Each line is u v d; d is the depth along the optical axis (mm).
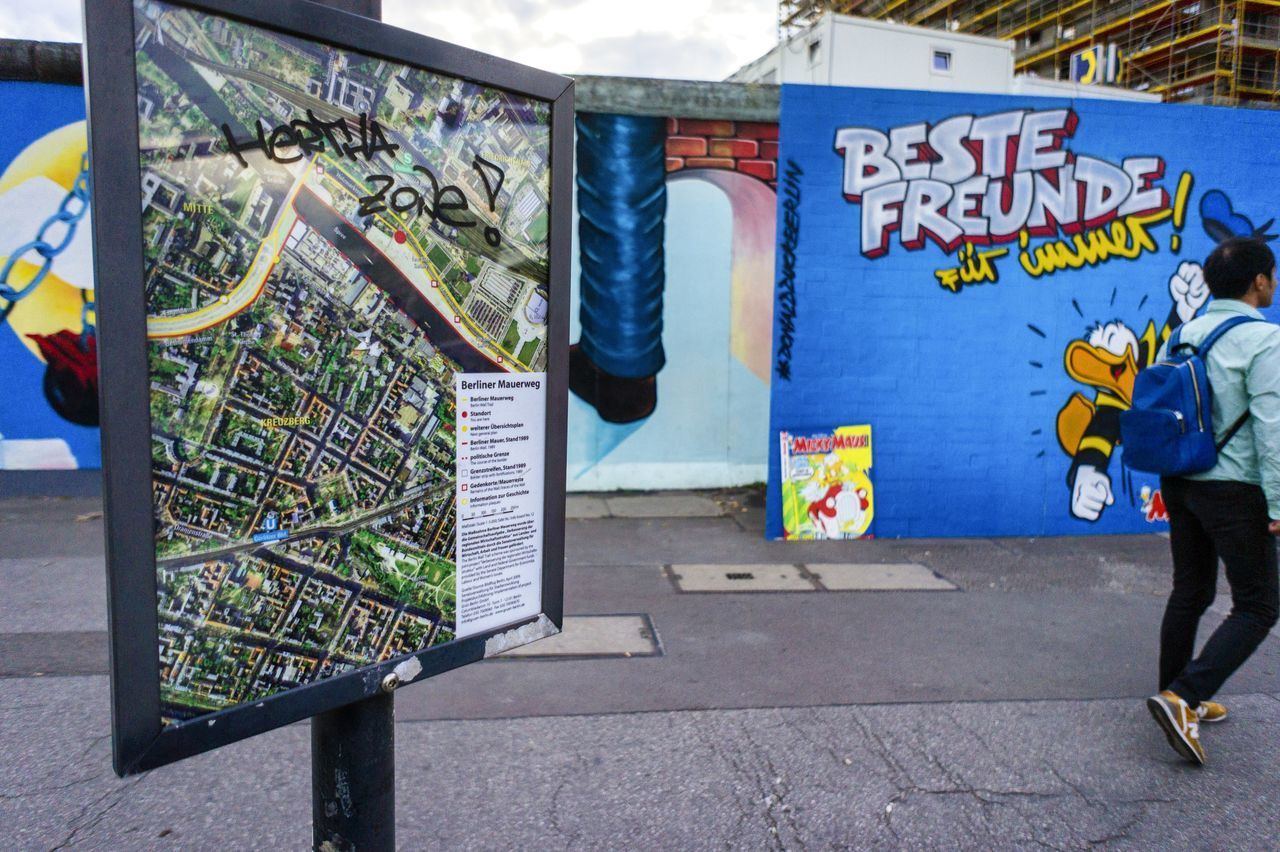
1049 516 6523
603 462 7562
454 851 2562
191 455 1140
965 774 3043
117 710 1100
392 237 1330
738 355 7605
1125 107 6344
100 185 1006
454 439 1469
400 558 1417
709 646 4191
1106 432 6539
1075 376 6469
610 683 3742
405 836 2625
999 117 6227
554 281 1591
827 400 6285
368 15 1357
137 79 1029
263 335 1193
